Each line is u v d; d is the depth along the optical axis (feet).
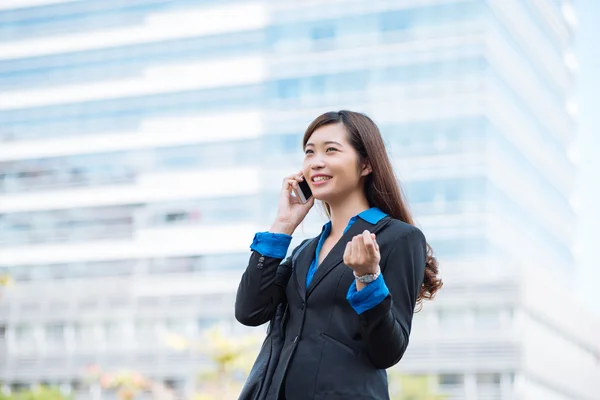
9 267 131.23
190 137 128.16
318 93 122.31
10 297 119.03
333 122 8.97
